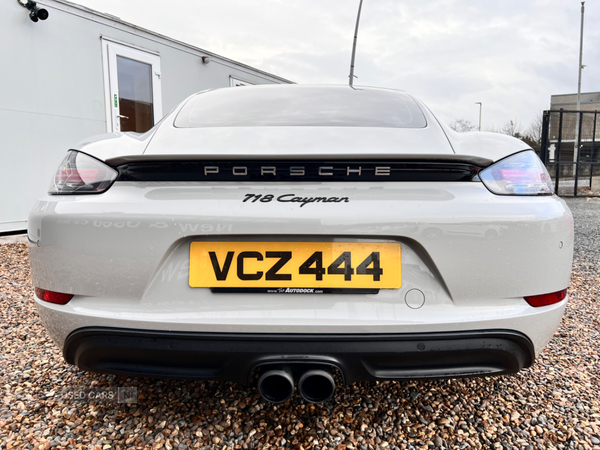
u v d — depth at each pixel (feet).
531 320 4.25
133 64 19.71
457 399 5.65
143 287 4.13
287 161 4.11
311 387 4.35
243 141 4.59
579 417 5.30
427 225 4.07
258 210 4.05
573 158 40.50
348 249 4.18
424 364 4.17
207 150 4.43
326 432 4.89
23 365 6.52
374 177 4.15
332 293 4.18
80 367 4.44
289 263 4.17
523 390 5.92
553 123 40.14
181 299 4.17
